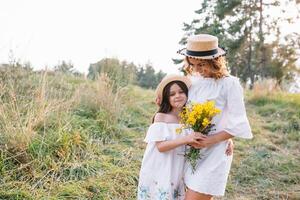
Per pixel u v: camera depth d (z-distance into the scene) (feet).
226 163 11.91
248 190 19.45
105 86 26.58
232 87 11.82
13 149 17.12
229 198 18.44
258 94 39.01
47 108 20.04
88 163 18.19
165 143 11.80
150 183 12.13
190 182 11.87
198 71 12.23
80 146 19.49
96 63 32.65
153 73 63.00
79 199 15.62
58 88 26.76
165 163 12.01
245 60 96.02
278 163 22.34
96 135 21.85
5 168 16.34
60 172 17.13
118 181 17.56
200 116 11.38
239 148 24.67
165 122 12.18
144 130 25.02
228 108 11.85
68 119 21.26
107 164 18.65
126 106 27.76
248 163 22.21
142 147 22.22
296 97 38.63
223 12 92.68
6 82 23.32
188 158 11.82
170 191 11.93
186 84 12.32
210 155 11.84
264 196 18.80
